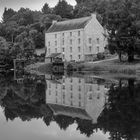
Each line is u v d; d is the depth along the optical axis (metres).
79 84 49.41
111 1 138.00
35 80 60.25
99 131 19.02
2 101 32.81
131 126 19.78
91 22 104.44
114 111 25.00
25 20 177.38
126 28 76.25
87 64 87.00
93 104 29.42
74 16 160.50
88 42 104.00
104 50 107.19
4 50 113.31
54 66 97.00
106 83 48.22
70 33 108.56
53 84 51.19
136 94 34.03
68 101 32.22
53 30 116.69
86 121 21.86
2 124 21.67
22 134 18.91
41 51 131.00
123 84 45.03
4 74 84.62
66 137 18.08
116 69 74.00
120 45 77.62
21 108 28.22
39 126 20.88
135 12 77.94
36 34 142.12
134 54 79.19
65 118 23.22
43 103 31.17
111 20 78.69
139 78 55.25
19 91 41.81
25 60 111.44
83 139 17.59
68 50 110.00
